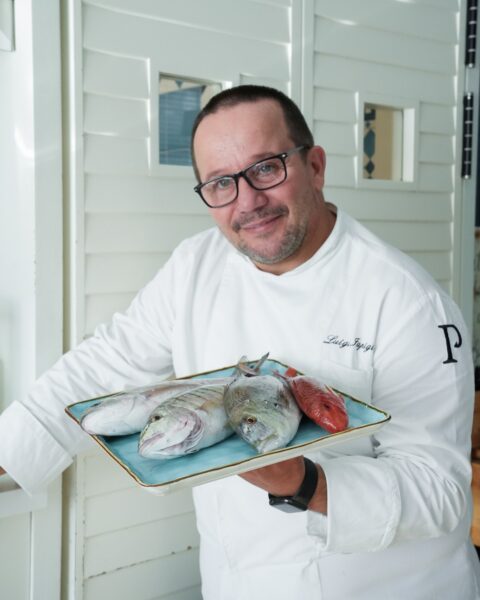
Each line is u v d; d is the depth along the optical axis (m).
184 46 1.51
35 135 1.35
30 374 1.46
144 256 1.54
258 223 1.15
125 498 1.54
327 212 1.31
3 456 1.30
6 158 1.52
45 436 1.32
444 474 1.10
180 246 1.48
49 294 1.42
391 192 1.91
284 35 1.65
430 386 1.15
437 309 1.18
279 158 1.13
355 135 1.81
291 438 0.89
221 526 1.30
